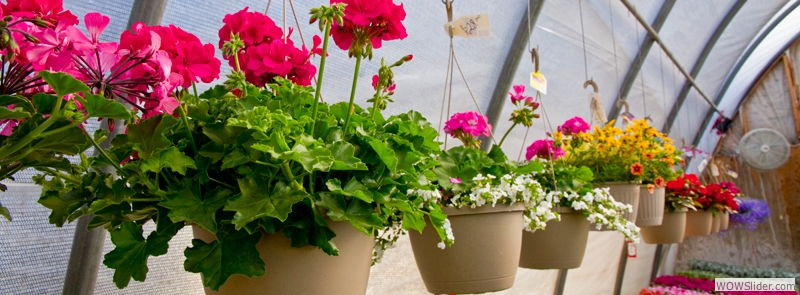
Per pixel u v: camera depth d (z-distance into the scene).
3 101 0.63
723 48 5.28
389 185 0.89
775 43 6.47
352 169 0.81
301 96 0.91
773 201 7.14
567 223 1.59
